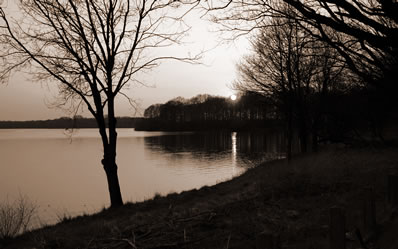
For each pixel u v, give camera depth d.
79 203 23.67
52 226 10.59
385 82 4.82
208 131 148.12
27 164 52.00
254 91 25.81
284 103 21.78
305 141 26.53
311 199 9.66
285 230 6.92
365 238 5.57
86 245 7.16
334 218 4.18
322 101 24.06
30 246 7.80
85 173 41.25
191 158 51.69
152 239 7.12
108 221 9.94
